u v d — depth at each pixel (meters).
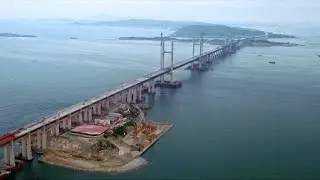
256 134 172.50
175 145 156.50
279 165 137.12
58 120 158.25
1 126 175.75
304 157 144.88
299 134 172.88
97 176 126.69
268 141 162.88
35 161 137.62
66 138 151.88
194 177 126.38
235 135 170.50
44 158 138.50
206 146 155.62
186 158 142.62
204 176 127.25
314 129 180.88
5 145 128.25
